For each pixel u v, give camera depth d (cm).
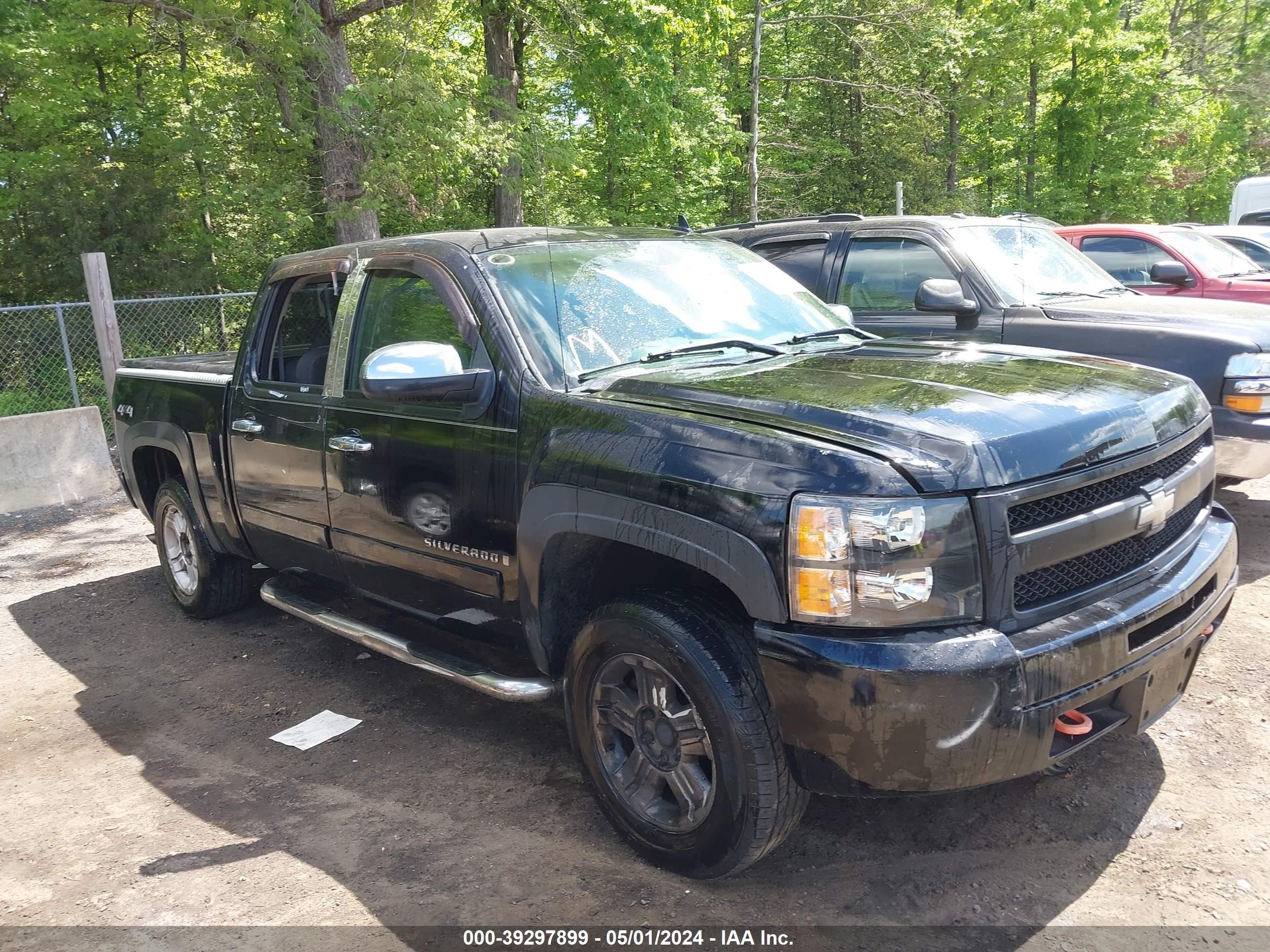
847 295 694
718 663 264
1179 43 3362
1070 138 3053
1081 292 663
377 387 313
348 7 1828
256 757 395
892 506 238
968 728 237
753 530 252
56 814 360
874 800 333
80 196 1888
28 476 894
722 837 272
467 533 341
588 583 321
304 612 434
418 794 356
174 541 561
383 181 1611
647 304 366
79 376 1267
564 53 1811
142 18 1797
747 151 2547
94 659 518
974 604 244
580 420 303
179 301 1215
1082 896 276
